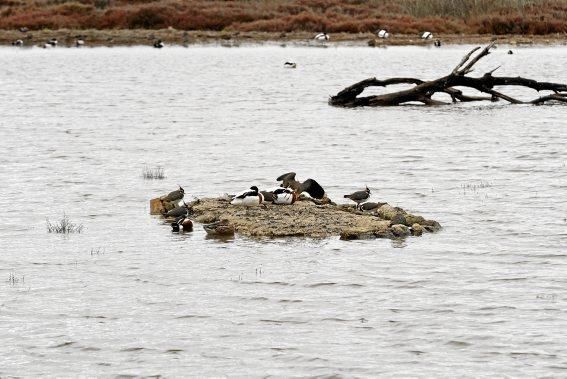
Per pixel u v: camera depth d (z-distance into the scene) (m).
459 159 31.33
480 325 15.12
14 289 17.11
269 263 18.47
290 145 34.75
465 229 21.33
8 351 14.27
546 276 17.67
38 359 13.98
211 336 14.78
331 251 19.25
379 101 47.03
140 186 26.73
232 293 16.77
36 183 27.30
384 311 15.80
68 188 26.53
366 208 22.30
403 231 20.52
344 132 38.12
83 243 20.30
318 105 48.56
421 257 18.89
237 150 33.66
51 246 20.08
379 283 17.27
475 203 24.19
